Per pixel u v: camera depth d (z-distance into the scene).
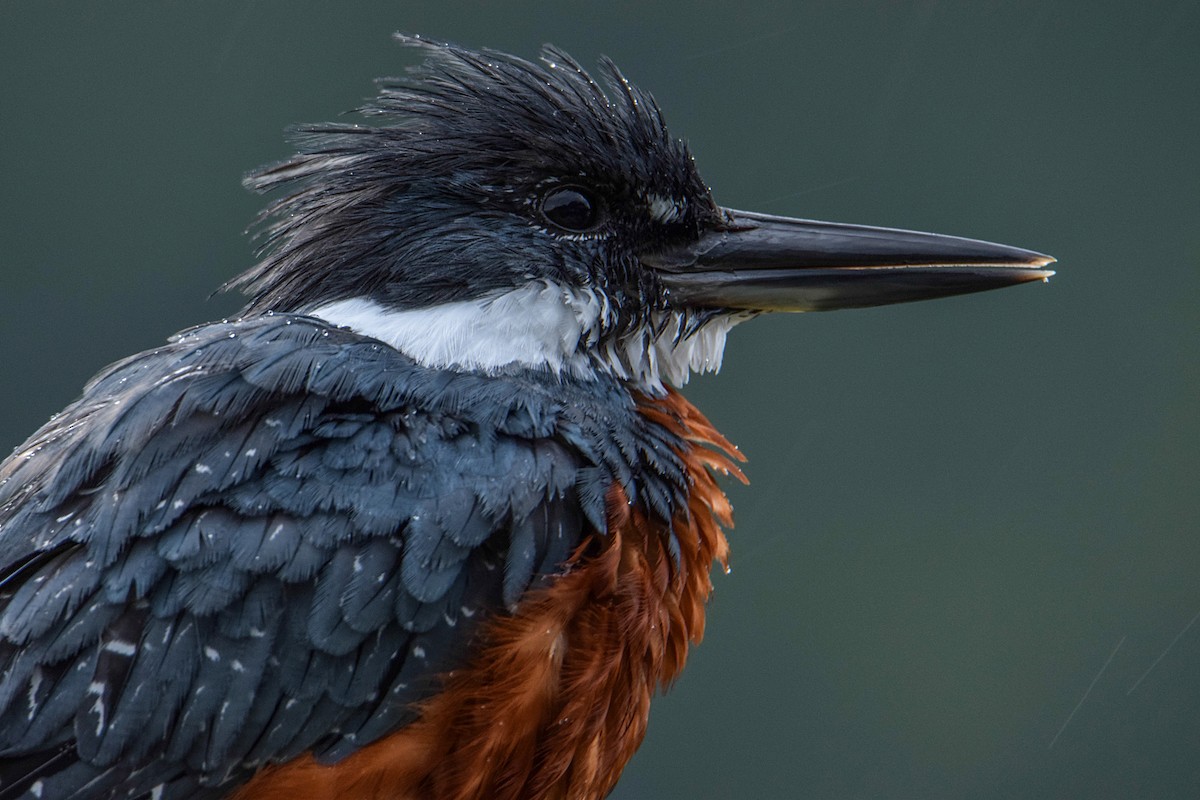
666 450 3.90
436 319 3.89
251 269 3.93
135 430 3.86
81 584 3.85
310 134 3.92
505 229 3.90
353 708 3.85
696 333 3.93
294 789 3.85
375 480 3.86
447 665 3.86
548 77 3.93
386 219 3.90
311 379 3.87
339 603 3.85
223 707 3.85
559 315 3.90
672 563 3.89
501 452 3.87
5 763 3.84
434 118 3.91
